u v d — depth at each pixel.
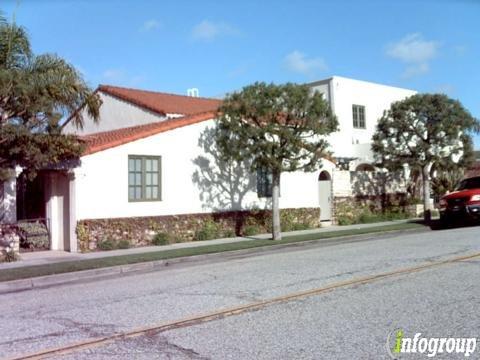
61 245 16.78
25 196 17.52
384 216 25.45
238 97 17.08
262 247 15.99
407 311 7.09
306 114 16.97
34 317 7.88
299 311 7.33
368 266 11.15
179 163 18.61
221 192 19.89
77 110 14.48
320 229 21.66
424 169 23.88
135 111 24.23
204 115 19.39
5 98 12.73
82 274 12.20
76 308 8.38
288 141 16.89
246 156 17.39
